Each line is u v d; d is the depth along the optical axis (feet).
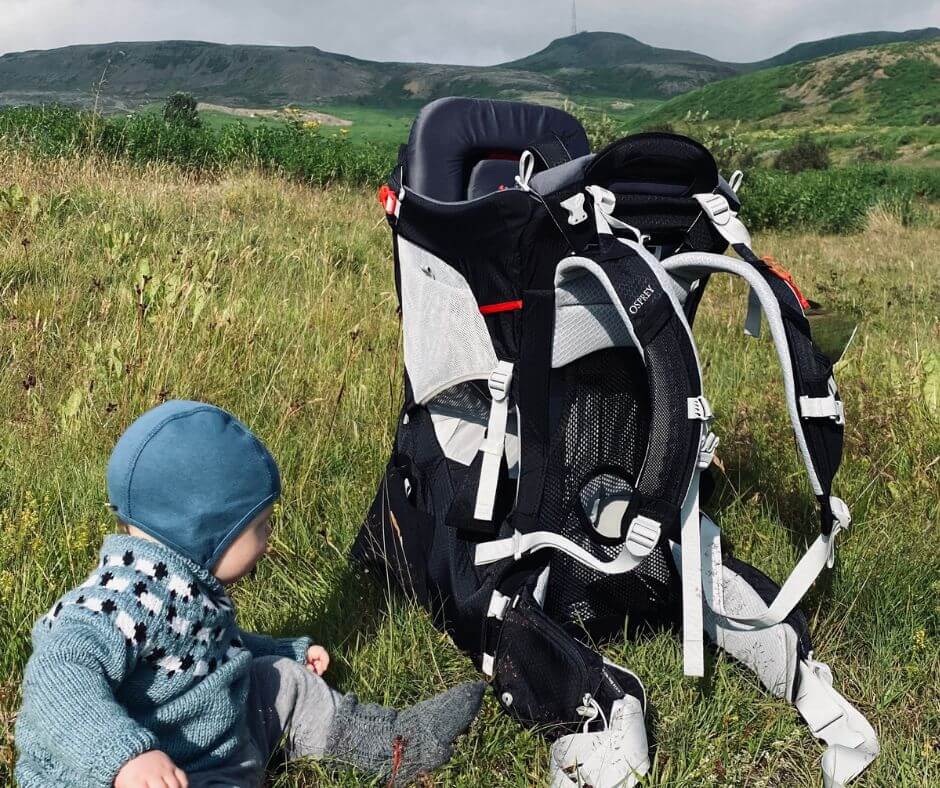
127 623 5.65
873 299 25.93
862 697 8.37
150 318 15.14
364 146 71.00
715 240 8.06
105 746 5.09
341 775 6.92
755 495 11.18
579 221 7.29
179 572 5.96
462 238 8.11
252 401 13.39
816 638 8.95
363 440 12.42
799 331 7.11
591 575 8.09
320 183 53.11
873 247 45.27
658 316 6.76
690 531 7.16
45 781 5.35
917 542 10.25
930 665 8.66
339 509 10.74
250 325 16.08
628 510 6.86
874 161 215.72
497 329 8.12
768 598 8.30
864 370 15.44
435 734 7.05
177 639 5.87
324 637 8.46
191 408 6.23
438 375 8.68
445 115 9.57
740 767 7.46
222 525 6.15
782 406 13.52
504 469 8.39
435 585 8.55
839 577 9.56
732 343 19.29
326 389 13.83
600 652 8.41
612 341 7.66
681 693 7.90
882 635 8.98
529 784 6.99
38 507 9.95
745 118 451.53
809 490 11.60
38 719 5.23
